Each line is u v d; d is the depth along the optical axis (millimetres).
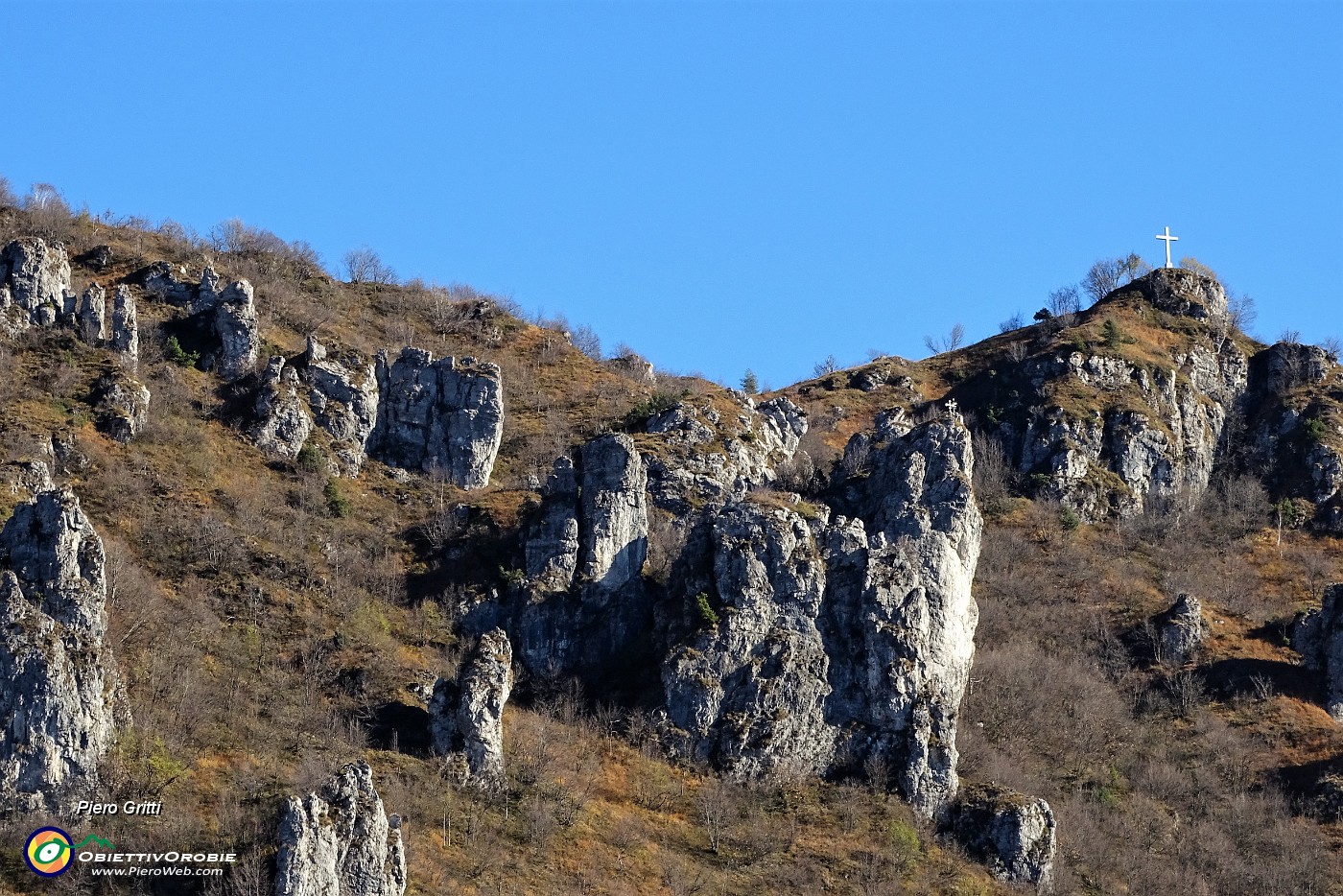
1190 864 167625
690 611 170000
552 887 141625
